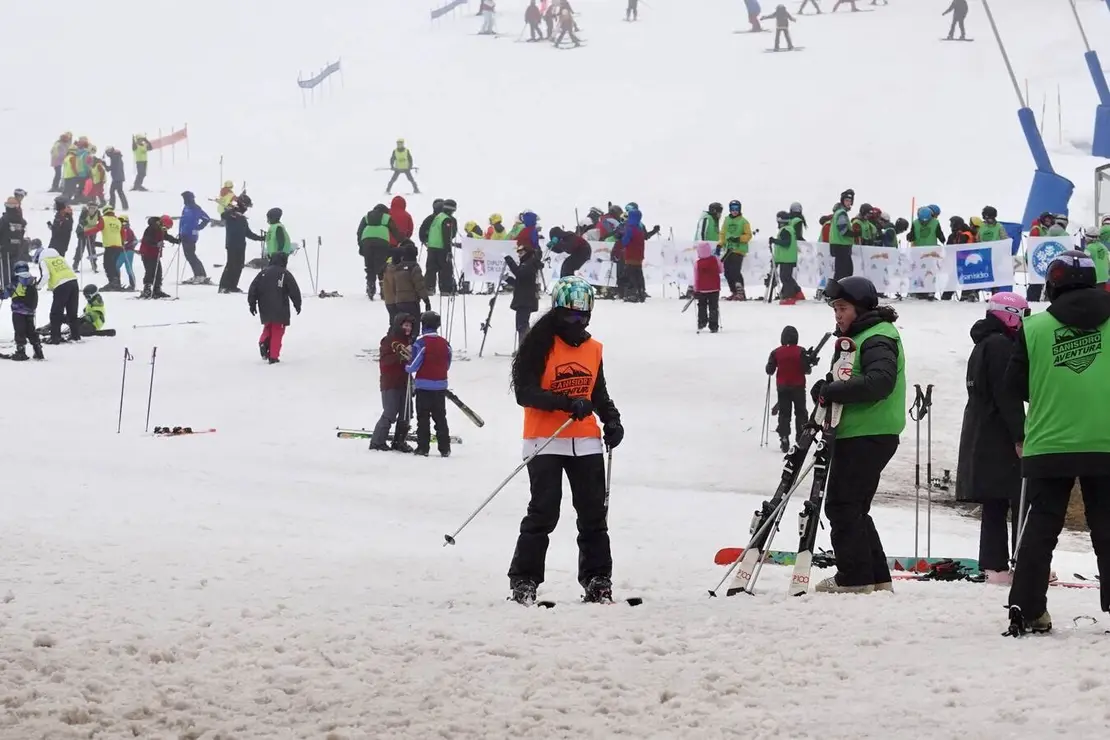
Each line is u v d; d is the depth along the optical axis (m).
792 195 57.94
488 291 44.84
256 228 57.84
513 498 20.81
